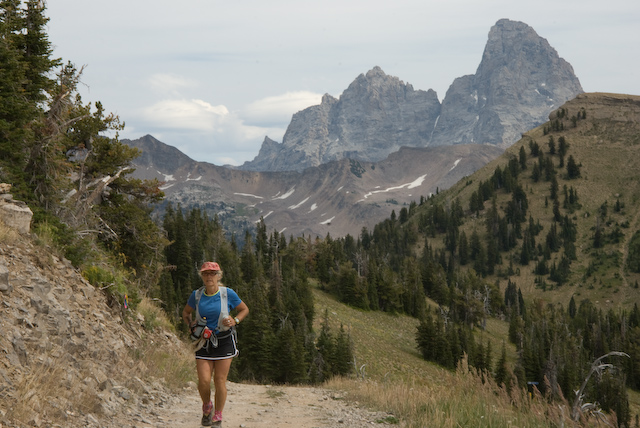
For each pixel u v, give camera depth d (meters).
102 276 12.73
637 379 116.81
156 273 32.75
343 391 13.38
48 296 8.60
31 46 26.95
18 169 17.92
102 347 9.34
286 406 10.05
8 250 9.13
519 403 8.44
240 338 74.12
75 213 20.16
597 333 138.38
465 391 9.50
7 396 5.48
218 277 6.56
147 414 7.61
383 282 143.50
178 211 136.62
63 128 22.00
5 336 6.44
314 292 142.62
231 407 9.47
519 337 129.50
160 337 14.81
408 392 10.70
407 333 129.88
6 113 19.83
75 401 6.44
